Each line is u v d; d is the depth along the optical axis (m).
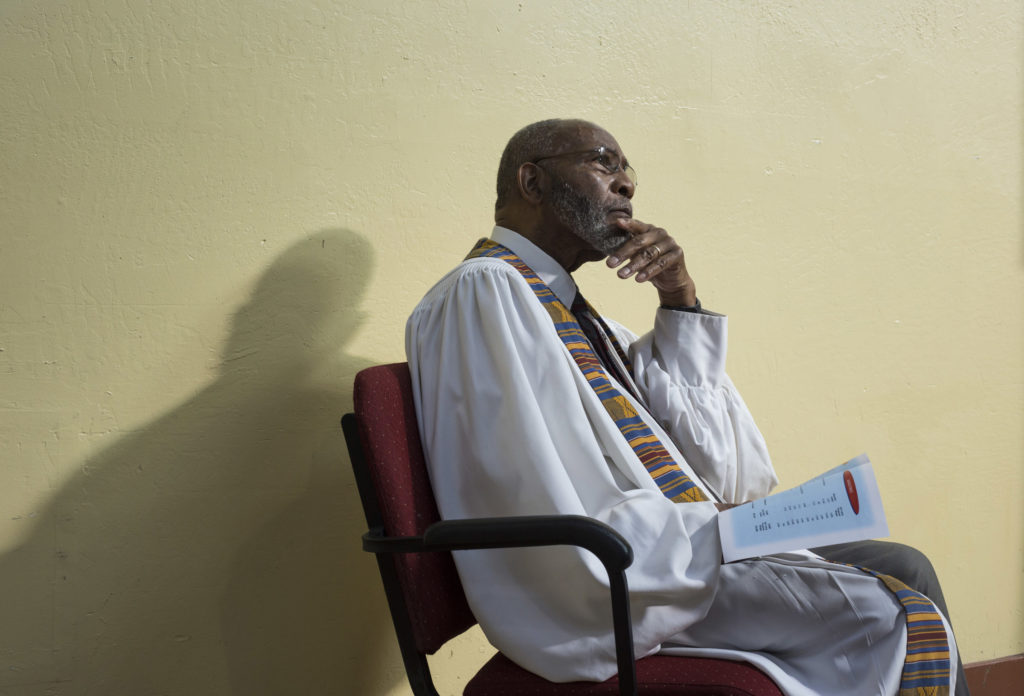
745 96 2.35
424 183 2.05
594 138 1.80
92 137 1.79
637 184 2.23
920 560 1.65
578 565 1.36
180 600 1.83
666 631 1.37
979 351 2.58
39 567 1.74
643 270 1.76
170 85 1.84
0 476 1.72
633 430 1.59
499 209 1.87
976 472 2.56
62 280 1.76
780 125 2.39
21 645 1.73
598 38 2.21
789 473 2.38
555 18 2.18
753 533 1.36
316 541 1.94
